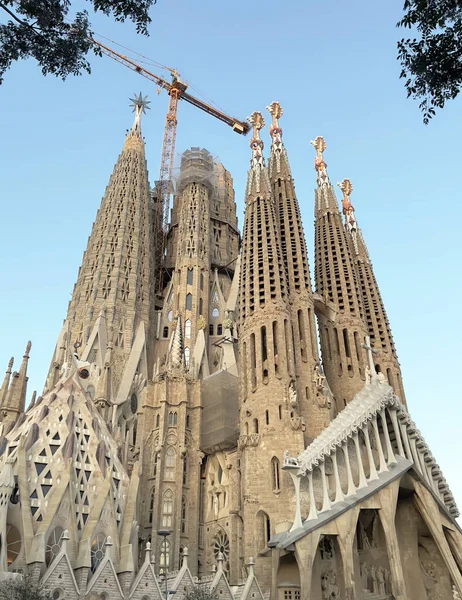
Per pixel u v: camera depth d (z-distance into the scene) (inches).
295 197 3243.1
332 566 1978.3
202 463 2896.2
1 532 1710.1
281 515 2036.2
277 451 2181.3
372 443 2230.6
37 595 1413.6
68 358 2960.1
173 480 2694.4
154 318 3895.2
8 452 2049.7
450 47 778.2
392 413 2187.5
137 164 4313.5
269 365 2402.8
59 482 1899.6
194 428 2898.6
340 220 3528.5
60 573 1599.4
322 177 3801.7
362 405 2158.0
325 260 3390.7
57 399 2262.6
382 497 1962.4
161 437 2773.1
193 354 3533.5
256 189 3019.2
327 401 2500.0
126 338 3398.1
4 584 1470.2
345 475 2071.9
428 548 2209.6
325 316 3196.4
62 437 2089.1
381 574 2044.8
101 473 2041.1
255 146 3287.4
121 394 3029.0
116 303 3484.3
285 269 2893.7
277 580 1866.4
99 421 2320.4
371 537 2158.0
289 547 1822.1
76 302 3575.3
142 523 2583.7
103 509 1919.3
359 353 3029.0
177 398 2935.5
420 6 764.0
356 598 1753.2
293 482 2032.5
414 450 2193.7
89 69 876.0
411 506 2206.0
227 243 4601.4
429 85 798.5
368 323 3287.4
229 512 2598.4
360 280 3494.1
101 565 1699.1
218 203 4800.7
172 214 4692.4
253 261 2783.0
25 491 1831.9
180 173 4586.6
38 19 814.5
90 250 3843.5
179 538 2532.0
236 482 2422.5
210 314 3991.1
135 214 3996.1
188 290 3944.4
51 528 1774.1
